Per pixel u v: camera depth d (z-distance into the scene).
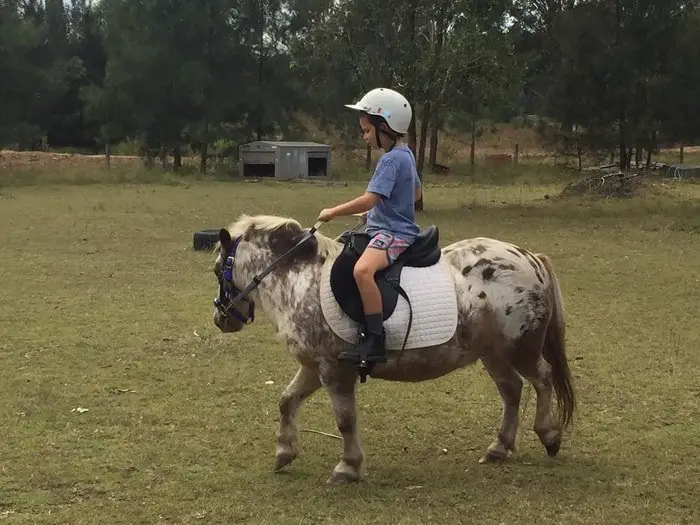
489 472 5.36
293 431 5.34
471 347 5.14
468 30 20.22
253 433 6.05
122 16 37.19
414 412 6.53
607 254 14.23
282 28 39.06
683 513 4.74
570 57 31.92
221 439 5.93
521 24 37.62
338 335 4.91
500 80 20.88
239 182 33.94
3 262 13.23
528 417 6.46
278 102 39.41
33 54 35.47
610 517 4.67
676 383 7.16
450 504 4.85
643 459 5.55
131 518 4.64
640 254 14.21
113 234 16.73
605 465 5.46
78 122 51.94
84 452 5.62
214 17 37.34
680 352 8.12
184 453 5.64
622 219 19.47
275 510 4.76
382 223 4.93
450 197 26.62
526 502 4.87
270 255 5.21
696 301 10.44
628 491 5.04
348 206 4.85
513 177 36.25
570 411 5.48
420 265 5.02
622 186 25.33
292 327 5.04
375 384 7.18
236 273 5.30
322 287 4.97
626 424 6.23
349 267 4.90
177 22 36.69
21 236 16.27
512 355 5.28
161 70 36.41
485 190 29.86
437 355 5.04
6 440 5.82
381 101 4.80
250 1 38.56
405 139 4.99
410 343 4.91
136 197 25.59
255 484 5.14
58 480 5.14
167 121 37.53
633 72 31.02
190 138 38.41
